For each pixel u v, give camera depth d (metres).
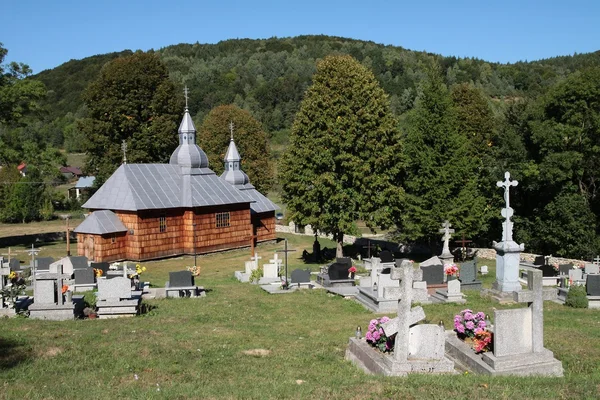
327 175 47.81
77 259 39.94
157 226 54.00
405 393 13.24
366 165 47.91
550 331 21.20
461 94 65.88
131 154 70.75
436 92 49.66
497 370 15.56
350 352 18.02
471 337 17.81
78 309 25.56
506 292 29.36
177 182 57.00
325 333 21.75
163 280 41.56
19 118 59.25
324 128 49.19
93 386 14.54
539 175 51.69
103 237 50.91
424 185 48.94
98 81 72.75
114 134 72.50
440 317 23.89
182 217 55.97
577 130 50.72
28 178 86.69
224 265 51.56
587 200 53.25
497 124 61.66
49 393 13.88
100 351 18.08
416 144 49.81
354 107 48.75
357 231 48.44
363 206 48.38
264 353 18.42
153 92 73.44
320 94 49.25
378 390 13.45
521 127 55.91
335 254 54.84
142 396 13.48
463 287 32.88
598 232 53.34
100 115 72.19
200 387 14.35
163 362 16.97
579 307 28.09
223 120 87.06
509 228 30.30
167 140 72.00
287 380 15.00
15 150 64.31
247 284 37.62
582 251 51.00
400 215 50.66
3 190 84.06
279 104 173.62
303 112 49.81
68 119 172.25
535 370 15.77
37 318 23.92
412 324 15.97
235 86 188.50
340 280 34.81
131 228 52.72
